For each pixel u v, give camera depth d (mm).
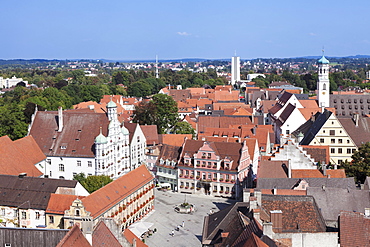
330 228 76562
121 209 111938
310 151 137750
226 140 157000
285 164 117750
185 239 112000
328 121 158375
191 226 120625
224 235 72938
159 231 117188
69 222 99188
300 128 190250
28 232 71688
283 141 150750
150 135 172250
